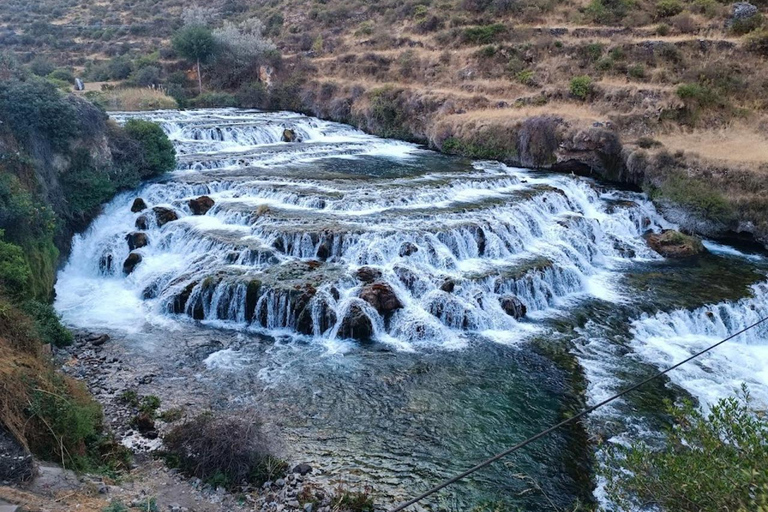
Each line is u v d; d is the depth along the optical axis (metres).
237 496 13.00
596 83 43.44
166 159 32.56
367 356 19.62
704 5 49.38
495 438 15.59
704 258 28.77
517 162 40.78
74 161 27.30
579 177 36.81
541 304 23.41
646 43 45.31
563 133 38.59
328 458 14.57
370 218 26.70
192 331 21.03
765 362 20.30
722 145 35.69
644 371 18.97
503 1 56.12
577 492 13.77
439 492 13.59
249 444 14.26
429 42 56.00
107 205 28.89
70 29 72.25
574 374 18.70
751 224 30.41
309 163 37.44
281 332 21.09
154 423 15.50
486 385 18.03
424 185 31.61
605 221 31.12
